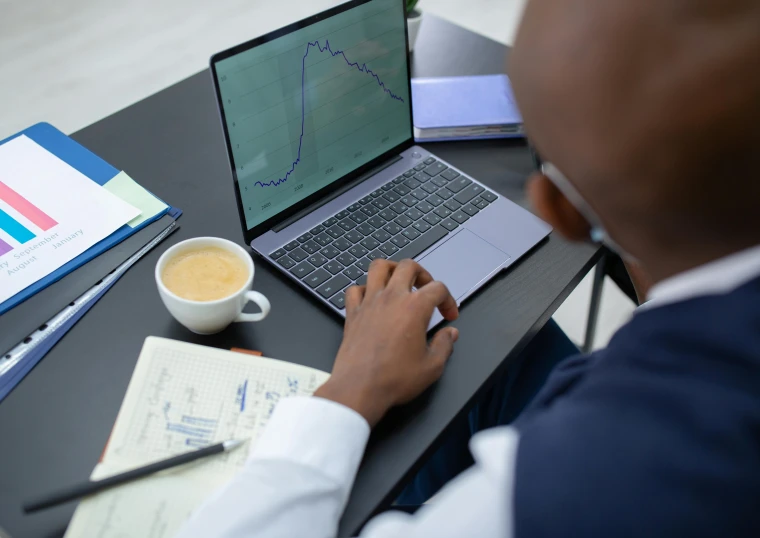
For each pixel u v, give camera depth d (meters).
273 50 0.75
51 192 0.85
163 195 0.89
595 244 0.86
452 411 0.67
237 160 0.76
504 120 1.01
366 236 0.83
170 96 1.06
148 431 0.62
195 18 2.59
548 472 0.32
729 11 0.28
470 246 0.84
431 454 0.65
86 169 0.90
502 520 0.34
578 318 1.70
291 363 0.69
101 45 2.42
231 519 0.50
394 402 0.62
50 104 2.17
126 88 2.26
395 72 0.90
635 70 0.29
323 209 0.86
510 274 0.82
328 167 0.87
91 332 0.72
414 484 0.93
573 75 0.31
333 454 0.55
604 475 0.31
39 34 2.43
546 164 0.39
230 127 0.74
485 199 0.91
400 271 0.71
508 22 2.74
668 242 0.34
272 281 0.79
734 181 0.29
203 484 0.59
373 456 0.63
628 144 0.30
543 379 0.96
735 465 0.30
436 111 1.02
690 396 0.31
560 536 0.31
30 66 2.30
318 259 0.80
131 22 2.54
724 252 0.33
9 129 2.07
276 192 0.82
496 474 0.36
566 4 0.32
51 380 0.67
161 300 0.76
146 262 0.80
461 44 1.22
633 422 0.32
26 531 0.56
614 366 0.35
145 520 0.56
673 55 0.28
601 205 0.35
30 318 0.72
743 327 0.32
